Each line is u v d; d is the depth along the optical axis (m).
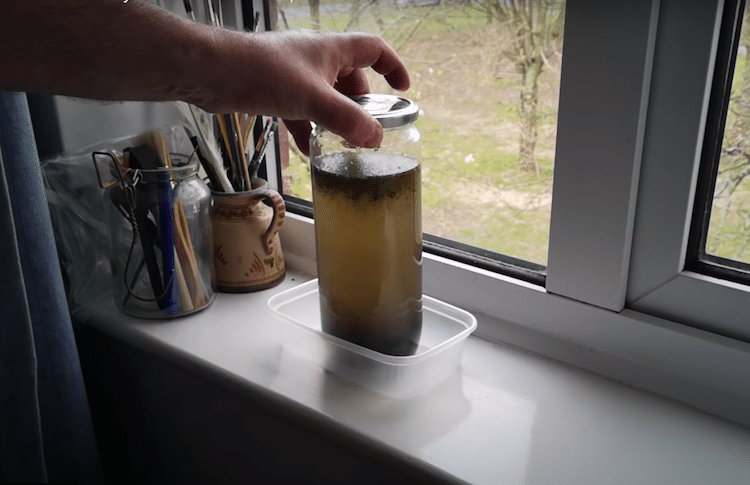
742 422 0.60
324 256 0.62
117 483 0.94
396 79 0.65
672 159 0.58
